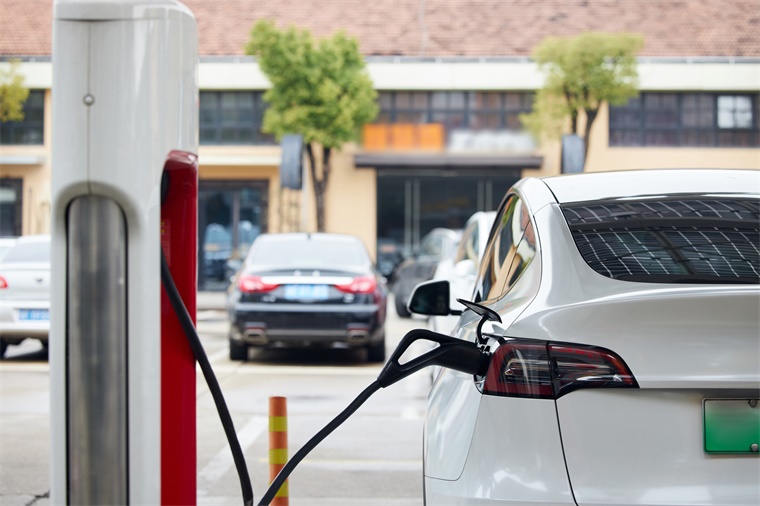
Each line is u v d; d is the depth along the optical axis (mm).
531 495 2670
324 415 8742
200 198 32406
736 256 3100
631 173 3861
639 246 3162
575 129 30328
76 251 2705
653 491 2645
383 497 5875
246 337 12023
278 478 3070
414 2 35125
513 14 34531
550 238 3285
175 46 2752
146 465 2762
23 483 6133
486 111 32312
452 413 3104
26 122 31766
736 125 32281
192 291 3082
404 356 13211
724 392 2676
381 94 32500
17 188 31969
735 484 2646
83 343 2721
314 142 30609
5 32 33094
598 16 34375
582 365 2719
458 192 32500
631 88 29766
